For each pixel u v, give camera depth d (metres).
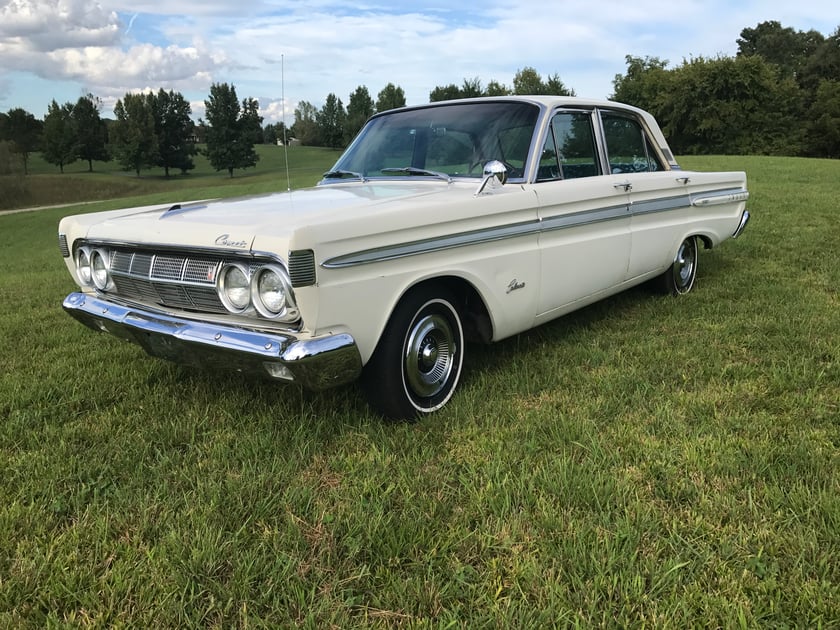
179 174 84.25
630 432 2.91
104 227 3.22
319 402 3.35
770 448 2.71
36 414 3.32
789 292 5.22
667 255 4.98
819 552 2.05
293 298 2.52
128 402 3.48
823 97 48.41
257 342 2.58
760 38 80.94
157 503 2.47
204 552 2.12
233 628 1.86
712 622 1.80
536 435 2.92
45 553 2.20
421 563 2.08
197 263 2.77
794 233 8.04
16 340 4.82
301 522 2.33
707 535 2.18
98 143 92.44
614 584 1.93
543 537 2.19
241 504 2.41
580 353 3.98
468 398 3.33
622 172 4.54
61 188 60.22
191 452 2.88
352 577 2.04
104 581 2.04
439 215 3.02
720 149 47.53
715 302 5.07
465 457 2.77
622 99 52.97
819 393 3.28
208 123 63.03
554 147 3.87
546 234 3.69
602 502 2.37
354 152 4.38
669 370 3.67
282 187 27.66
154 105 81.00
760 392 3.32
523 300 3.61
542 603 1.89
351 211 2.77
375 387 3.02
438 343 3.29
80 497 2.54
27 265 12.46
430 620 1.85
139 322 3.01
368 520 2.30
